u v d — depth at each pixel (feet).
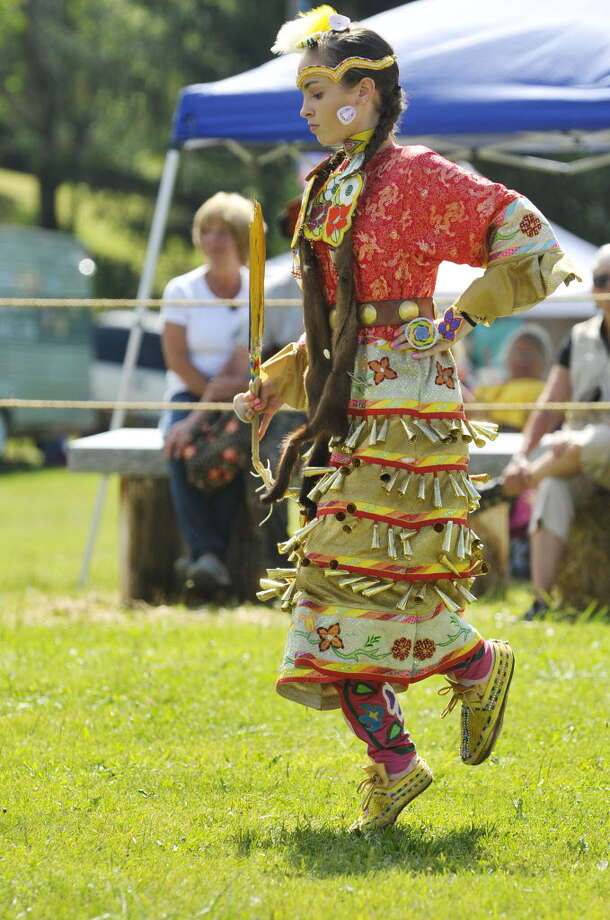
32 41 319.27
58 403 62.13
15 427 215.10
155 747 41.47
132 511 73.31
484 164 233.14
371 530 31.91
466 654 32.99
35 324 216.13
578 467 67.87
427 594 32.42
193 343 71.61
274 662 53.93
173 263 350.64
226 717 45.32
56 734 42.75
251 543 71.67
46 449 224.12
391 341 32.30
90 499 159.33
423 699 47.85
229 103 74.90
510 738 42.39
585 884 28.89
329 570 31.99
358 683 32.45
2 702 46.68
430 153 32.27
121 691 48.83
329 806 35.53
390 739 32.55
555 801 35.65
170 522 74.54
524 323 132.57
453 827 33.55
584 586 69.46
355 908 27.07
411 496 32.09
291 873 29.66
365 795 33.78
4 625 62.34
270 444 68.69
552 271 31.22
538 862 30.55
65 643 57.62
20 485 177.88
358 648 31.86
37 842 31.71
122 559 73.46
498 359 132.05
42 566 96.07
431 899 27.76
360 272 32.48
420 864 30.37
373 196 32.27
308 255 33.35
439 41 74.59
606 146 90.63
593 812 34.71
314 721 44.83
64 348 220.43
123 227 352.49
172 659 54.39
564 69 72.38
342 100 32.65
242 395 35.81
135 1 298.76
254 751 41.11
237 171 281.54
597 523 69.41
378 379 32.19
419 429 32.01
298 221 33.40
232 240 70.69
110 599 74.69
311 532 32.45
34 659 53.88
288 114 74.02
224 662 53.52
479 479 33.99
